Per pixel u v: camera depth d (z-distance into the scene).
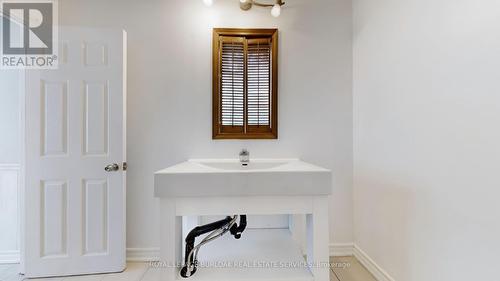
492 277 0.98
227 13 2.10
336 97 2.15
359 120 2.05
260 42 2.11
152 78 2.07
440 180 1.22
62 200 1.85
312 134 2.14
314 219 1.31
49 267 1.82
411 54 1.43
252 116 2.12
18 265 2.02
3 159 2.06
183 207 1.27
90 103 1.88
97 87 1.89
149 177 2.07
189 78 2.09
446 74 1.19
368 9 1.91
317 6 2.14
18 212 2.06
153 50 2.07
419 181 1.37
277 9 1.99
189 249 1.37
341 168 2.15
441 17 1.21
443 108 1.20
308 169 1.36
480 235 1.02
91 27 1.93
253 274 1.34
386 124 1.68
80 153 1.87
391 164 1.63
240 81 2.11
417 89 1.38
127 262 2.03
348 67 2.16
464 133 1.09
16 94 2.08
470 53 1.06
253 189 1.27
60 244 1.84
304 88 2.14
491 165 0.98
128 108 2.06
